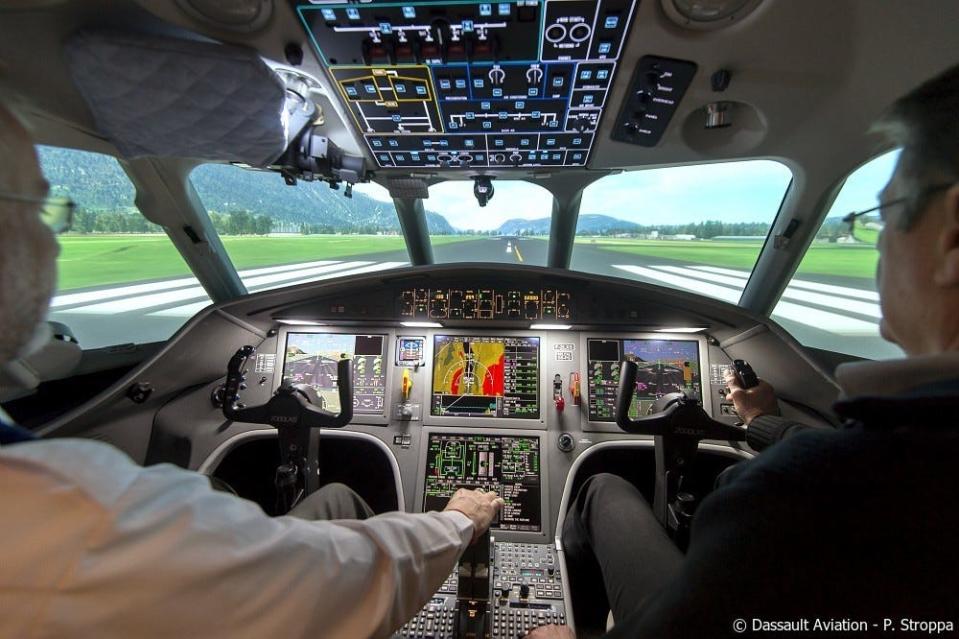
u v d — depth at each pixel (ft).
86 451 1.51
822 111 5.69
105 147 6.80
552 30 4.43
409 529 2.38
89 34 4.23
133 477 1.51
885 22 4.13
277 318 7.82
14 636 1.22
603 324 7.48
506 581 5.35
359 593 1.89
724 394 7.13
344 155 7.52
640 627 1.65
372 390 7.41
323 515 4.48
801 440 1.51
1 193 1.49
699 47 4.65
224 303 7.25
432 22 4.35
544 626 4.42
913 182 1.66
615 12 4.17
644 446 6.84
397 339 7.64
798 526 1.34
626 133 6.59
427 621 4.84
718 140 6.95
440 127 6.49
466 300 7.64
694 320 7.34
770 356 6.93
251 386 7.55
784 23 4.27
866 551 1.27
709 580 1.45
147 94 5.08
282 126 5.84
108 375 7.88
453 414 7.22
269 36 4.60
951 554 1.20
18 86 4.97
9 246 1.51
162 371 6.65
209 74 4.75
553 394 7.22
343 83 5.43
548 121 6.28
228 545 1.48
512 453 6.91
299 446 5.70
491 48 4.72
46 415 6.68
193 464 6.76
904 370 1.52
